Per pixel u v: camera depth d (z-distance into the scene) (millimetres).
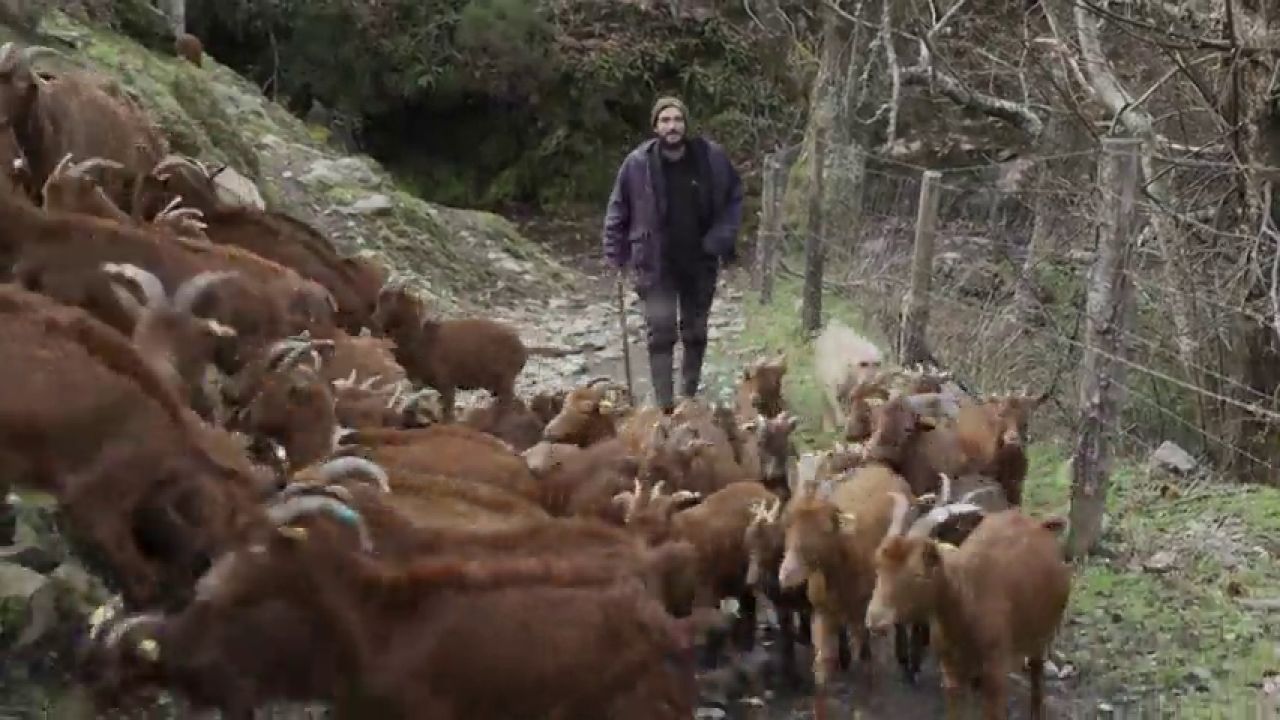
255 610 5410
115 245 8062
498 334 10992
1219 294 12570
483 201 31562
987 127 23000
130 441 5824
